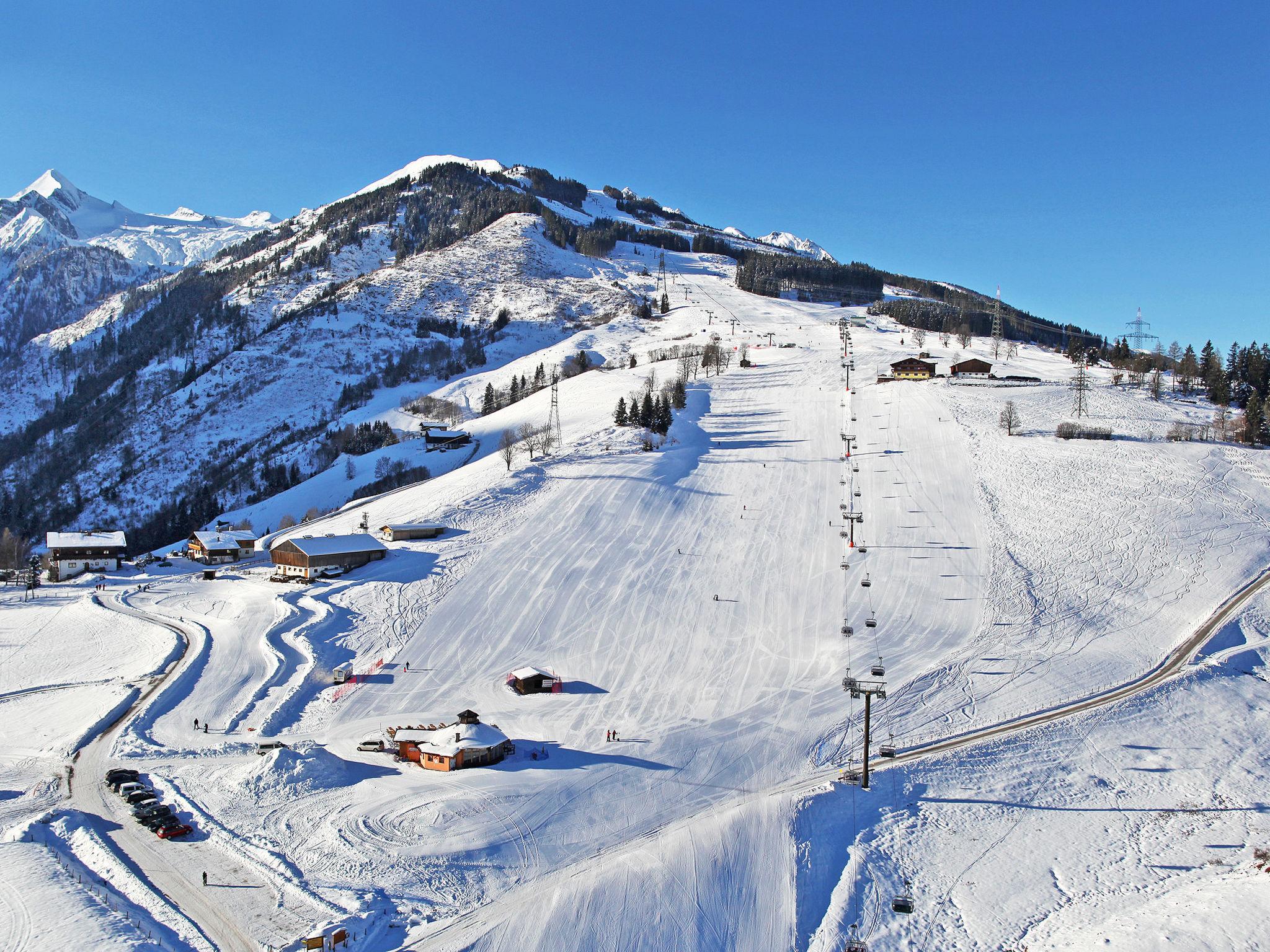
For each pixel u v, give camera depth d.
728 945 42.19
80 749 62.22
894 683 70.31
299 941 39.06
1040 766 60.09
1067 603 84.12
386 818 51.12
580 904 43.34
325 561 100.06
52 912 40.28
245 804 53.38
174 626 90.94
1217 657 74.19
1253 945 40.25
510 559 97.94
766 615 84.19
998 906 46.53
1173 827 54.03
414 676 74.75
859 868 49.06
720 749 60.75
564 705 68.81
